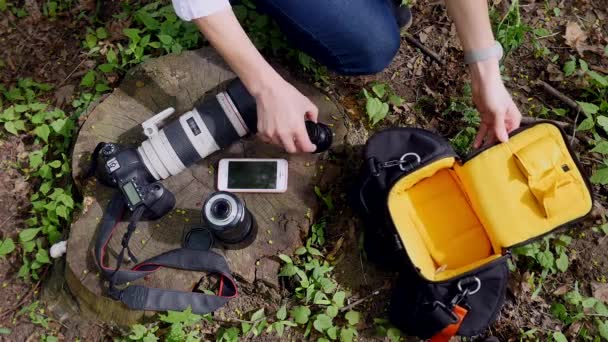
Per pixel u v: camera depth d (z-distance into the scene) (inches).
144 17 54.9
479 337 47.9
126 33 53.6
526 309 48.4
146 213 44.4
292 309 47.1
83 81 54.1
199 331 47.2
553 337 47.3
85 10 59.6
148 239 45.4
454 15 41.8
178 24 54.1
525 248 47.9
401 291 45.7
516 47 56.0
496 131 43.3
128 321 45.7
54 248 48.0
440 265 45.7
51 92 56.3
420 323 44.3
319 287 46.9
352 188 47.6
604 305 47.2
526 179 43.0
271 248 45.6
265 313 47.1
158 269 44.6
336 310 46.2
